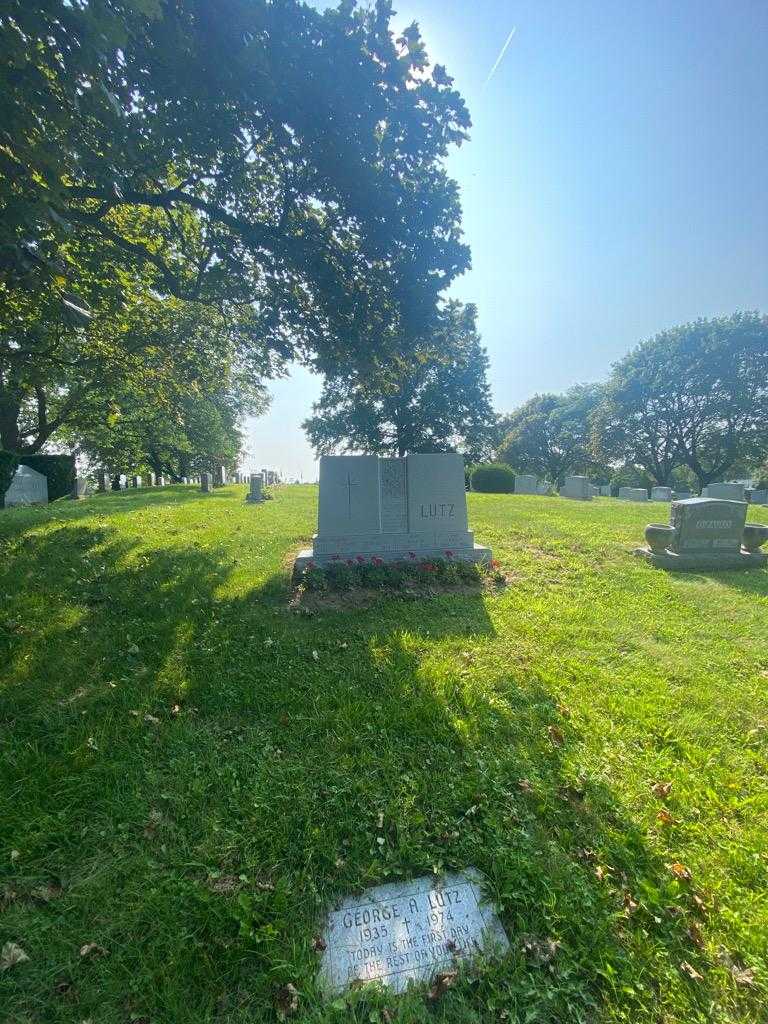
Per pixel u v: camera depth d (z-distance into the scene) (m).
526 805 2.35
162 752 2.67
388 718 3.00
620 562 7.45
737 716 3.23
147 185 6.55
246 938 1.68
